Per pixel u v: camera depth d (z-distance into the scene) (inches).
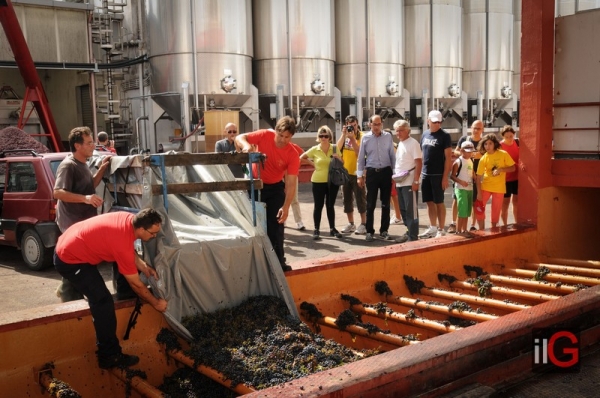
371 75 855.1
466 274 272.4
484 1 1039.0
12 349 158.2
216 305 192.9
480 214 342.6
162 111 735.7
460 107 984.3
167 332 182.5
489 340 147.9
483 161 337.1
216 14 698.8
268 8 757.3
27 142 493.7
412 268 256.1
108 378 172.1
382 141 363.3
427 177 334.6
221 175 203.0
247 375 157.3
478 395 135.3
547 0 295.4
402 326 227.9
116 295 185.8
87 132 203.3
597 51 287.4
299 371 159.8
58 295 204.4
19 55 581.0
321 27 781.3
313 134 786.2
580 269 268.8
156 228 160.7
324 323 207.3
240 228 204.7
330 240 385.7
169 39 701.9
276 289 203.5
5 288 287.0
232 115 660.7
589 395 148.8
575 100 297.4
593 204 338.3
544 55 295.4
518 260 296.4
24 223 324.5
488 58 1047.0
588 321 179.3
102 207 216.2
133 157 194.5
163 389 172.6
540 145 299.6
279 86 754.2
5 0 543.2
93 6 732.7
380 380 123.5
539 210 303.6
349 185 405.1
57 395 149.6
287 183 218.5
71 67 696.4
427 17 933.8
